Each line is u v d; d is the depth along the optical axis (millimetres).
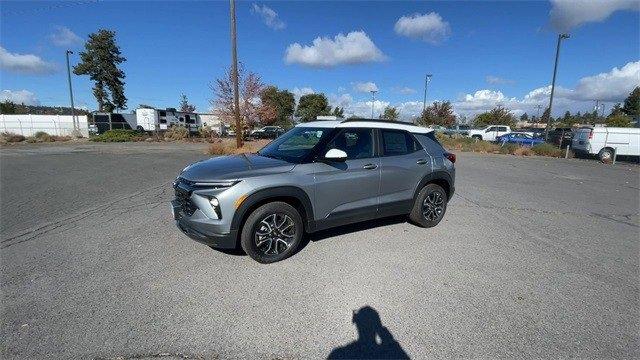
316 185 3949
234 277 3475
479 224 5492
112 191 7398
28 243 4324
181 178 3898
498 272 3717
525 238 4871
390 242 4539
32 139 27594
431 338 2586
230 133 40625
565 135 26672
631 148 17688
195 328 2656
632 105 51938
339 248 4281
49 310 2854
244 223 3672
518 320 2832
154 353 2385
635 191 8922
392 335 2613
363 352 2428
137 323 2705
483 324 2768
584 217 6117
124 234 4672
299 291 3229
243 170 3688
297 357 2373
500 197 7652
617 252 4398
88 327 2645
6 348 2391
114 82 50469
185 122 46750
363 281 3441
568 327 2752
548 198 7672
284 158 4207
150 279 3414
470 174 11406
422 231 5031
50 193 7176
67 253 4023
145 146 22750
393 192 4715
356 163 4301
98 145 23891
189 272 3570
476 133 36031
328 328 2686
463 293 3248
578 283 3508
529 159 18297
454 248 4391
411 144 5039
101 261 3809
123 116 41250
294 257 3982
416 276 3576
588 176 11664
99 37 49094
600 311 2992
